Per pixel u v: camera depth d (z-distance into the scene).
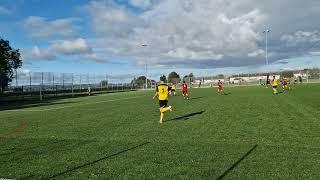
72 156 10.56
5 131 16.58
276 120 17.25
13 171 9.06
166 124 17.12
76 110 27.98
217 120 17.94
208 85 99.88
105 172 8.74
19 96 52.16
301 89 51.34
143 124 17.39
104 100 42.47
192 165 9.12
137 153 10.69
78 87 69.31
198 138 12.96
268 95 38.91
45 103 41.62
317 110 21.39
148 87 99.75
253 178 7.92
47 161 10.03
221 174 8.27
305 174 8.12
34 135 14.95
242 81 99.50
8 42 63.25
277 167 8.72
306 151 10.38
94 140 13.17
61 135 14.65
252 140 12.26
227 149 10.91
